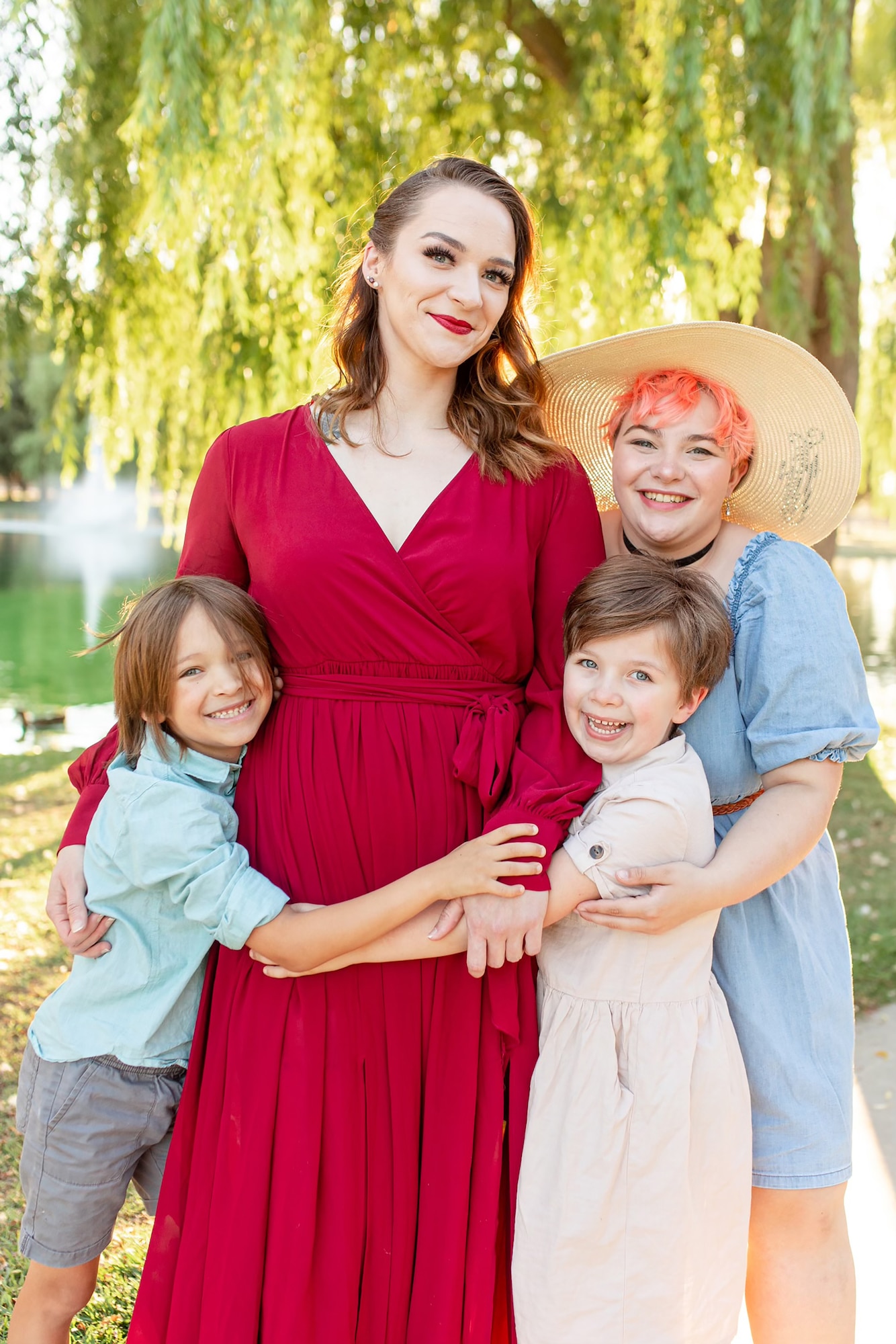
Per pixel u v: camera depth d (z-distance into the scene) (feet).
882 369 26.66
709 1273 5.21
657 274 16.55
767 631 5.52
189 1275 5.43
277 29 15.31
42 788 21.56
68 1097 5.71
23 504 140.56
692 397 5.79
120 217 20.49
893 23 25.17
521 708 5.90
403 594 5.40
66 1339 6.15
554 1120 5.25
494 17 20.48
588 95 18.45
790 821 5.33
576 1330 5.14
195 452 21.79
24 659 39.70
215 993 5.65
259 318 18.31
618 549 6.59
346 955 5.21
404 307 5.51
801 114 16.28
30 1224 5.83
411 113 20.26
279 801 5.63
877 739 5.38
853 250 20.38
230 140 15.72
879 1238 8.16
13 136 20.21
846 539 116.67
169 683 5.47
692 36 16.20
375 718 5.52
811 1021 5.62
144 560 78.95
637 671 5.22
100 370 22.80
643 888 5.13
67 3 19.80
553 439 6.61
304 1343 5.18
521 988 5.54
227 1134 5.39
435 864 5.16
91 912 5.77
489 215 5.44
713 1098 5.21
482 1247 5.38
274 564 5.55
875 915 14.47
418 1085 5.46
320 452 5.61
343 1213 5.22
